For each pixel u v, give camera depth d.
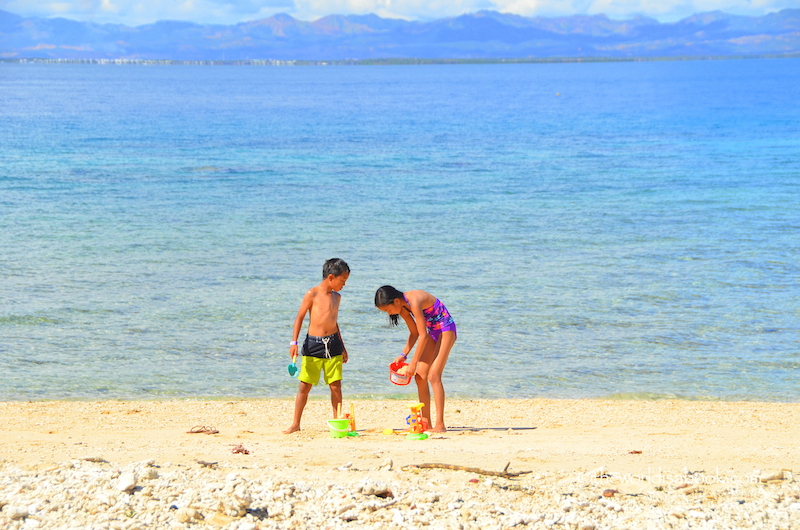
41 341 13.55
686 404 10.70
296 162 45.25
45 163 41.91
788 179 37.16
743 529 4.39
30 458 5.87
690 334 14.33
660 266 19.86
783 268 19.45
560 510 4.64
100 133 61.47
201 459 5.87
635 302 16.48
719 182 36.69
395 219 27.20
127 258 20.45
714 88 159.62
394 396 11.20
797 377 12.09
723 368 12.53
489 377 12.12
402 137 62.28
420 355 7.64
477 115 89.19
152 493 4.73
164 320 14.98
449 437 7.58
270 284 17.98
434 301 7.75
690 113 87.88
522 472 5.52
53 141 54.19
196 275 18.75
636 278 18.61
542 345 13.74
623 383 11.82
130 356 12.91
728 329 14.60
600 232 24.73
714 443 7.36
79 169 39.91
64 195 31.47
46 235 23.27
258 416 9.79
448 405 10.59
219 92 156.25
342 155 49.06
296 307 16.05
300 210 29.05
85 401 10.66
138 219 26.53
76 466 5.35
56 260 19.97
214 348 13.42
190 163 43.91
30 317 14.94
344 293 17.11
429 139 60.59
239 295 16.94
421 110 99.19
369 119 82.62
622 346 13.66
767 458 6.30
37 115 80.00
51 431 8.46
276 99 128.62
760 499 4.95
